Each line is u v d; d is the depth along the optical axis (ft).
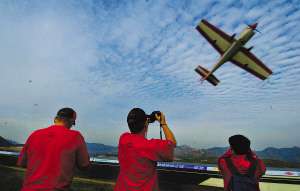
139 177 4.42
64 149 5.18
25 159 5.52
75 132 5.74
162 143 4.55
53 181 4.84
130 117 5.08
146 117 5.25
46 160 5.01
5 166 19.62
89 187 13.02
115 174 15.33
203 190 11.68
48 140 5.27
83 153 5.73
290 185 10.79
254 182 4.55
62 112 6.16
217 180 12.59
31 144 5.27
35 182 4.82
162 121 5.28
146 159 4.48
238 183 4.59
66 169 5.13
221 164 5.34
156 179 4.69
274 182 11.35
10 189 12.27
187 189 11.78
